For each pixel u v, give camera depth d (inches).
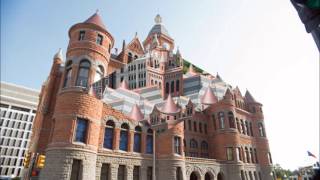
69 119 922.7
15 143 3732.8
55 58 1385.3
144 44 2910.9
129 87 1829.5
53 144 887.7
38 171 976.3
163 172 1178.0
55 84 1306.6
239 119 1782.7
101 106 1058.7
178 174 1191.6
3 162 3508.9
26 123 3978.8
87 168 893.8
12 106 3969.0
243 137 1727.4
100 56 1109.1
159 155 1230.3
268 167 1784.0
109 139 1082.1
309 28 90.7
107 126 1084.5
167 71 2145.7
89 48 1075.9
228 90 1780.3
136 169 1132.5
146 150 1212.5
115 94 1566.2
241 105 1924.2
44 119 1195.3
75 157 872.3
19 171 3604.8
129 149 1125.1
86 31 1114.7
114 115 1122.0
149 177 1166.3
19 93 4094.5
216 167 1450.5
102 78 1101.1
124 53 1985.7
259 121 1948.8
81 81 1017.5
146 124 1283.2
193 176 1448.1
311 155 1400.1
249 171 1628.9
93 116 987.3
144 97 1768.0
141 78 1926.7
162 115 1409.9
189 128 1635.1
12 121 3848.4
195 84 2058.3
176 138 1274.6
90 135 949.8
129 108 1524.4
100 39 1151.0
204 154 1633.9
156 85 1909.4
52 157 860.0
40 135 1149.7
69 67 1055.6
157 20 3031.5
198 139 1642.5
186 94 2005.4
